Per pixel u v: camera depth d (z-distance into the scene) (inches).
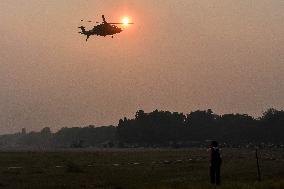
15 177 4291.3
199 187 3154.5
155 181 3784.5
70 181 3895.2
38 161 7401.6
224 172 4771.2
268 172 4704.7
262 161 7190.0
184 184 3378.4
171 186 3304.6
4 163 6742.1
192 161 7303.2
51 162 7071.9
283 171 4793.3
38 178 4202.8
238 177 4104.3
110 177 4261.8
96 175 4512.8
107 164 6441.9
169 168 5595.5
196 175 4461.1
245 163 6609.3
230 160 7662.4
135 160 7775.6
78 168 5142.7
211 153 3410.4
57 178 4200.3
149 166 6033.5
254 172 4699.8
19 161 7357.3
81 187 3452.3
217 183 3378.4
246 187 3125.0
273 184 3216.0
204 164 6486.2
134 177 4254.4
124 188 3334.2
